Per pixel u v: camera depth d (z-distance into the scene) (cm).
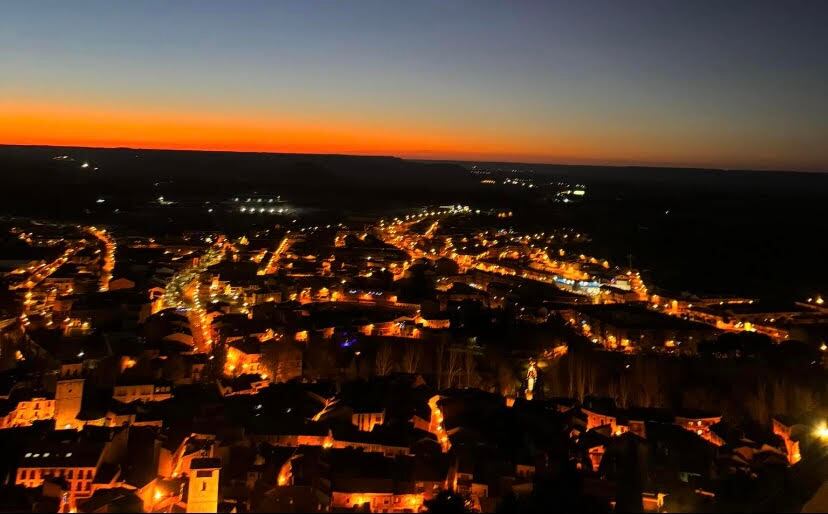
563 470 10594
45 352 16600
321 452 11319
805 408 14038
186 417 12619
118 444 10756
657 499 9575
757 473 10494
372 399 14338
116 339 17712
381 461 10906
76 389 12600
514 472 10725
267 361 17125
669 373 16975
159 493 9662
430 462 10969
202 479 8850
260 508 9075
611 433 12825
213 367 16925
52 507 9031
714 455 11681
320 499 9706
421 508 9994
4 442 10900
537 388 16562
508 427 12812
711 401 14750
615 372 17375
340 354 18250
